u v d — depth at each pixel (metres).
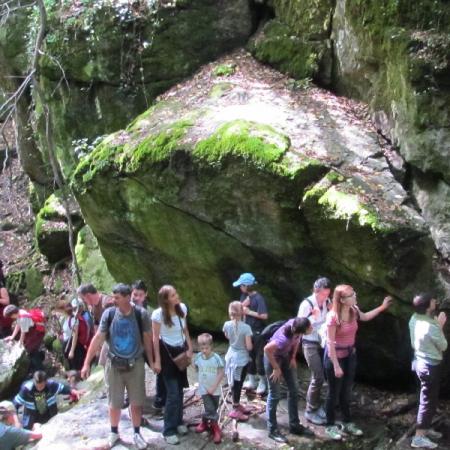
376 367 7.44
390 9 7.57
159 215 7.91
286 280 7.59
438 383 6.44
